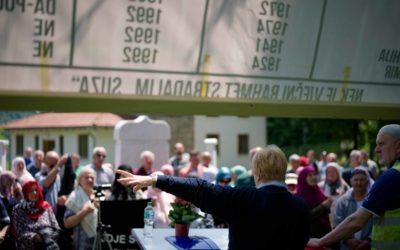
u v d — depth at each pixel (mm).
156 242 4535
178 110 4258
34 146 37344
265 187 3537
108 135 32969
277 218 3439
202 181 3582
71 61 3811
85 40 3842
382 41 4875
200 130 36625
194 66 4164
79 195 6781
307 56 4578
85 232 6648
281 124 40469
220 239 4691
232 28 4281
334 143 37906
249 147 39125
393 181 3840
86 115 34562
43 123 36094
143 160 9602
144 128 13852
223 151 37969
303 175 7465
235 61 4305
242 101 4344
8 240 6969
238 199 3482
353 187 6285
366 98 4863
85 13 3834
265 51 4414
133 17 3963
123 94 3959
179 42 4105
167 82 4090
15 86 3678
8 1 3646
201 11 4164
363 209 3885
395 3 4902
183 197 3555
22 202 6645
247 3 4332
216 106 4406
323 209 6898
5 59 3650
